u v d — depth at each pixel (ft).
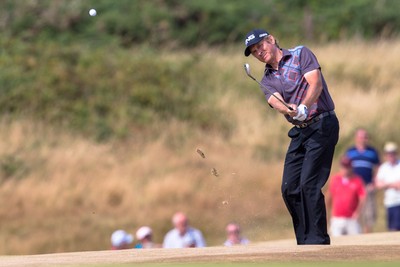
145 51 296.30
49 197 205.67
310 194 75.36
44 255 68.49
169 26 322.55
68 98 252.21
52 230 194.90
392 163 167.02
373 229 177.78
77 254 65.57
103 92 258.57
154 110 255.29
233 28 331.57
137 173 219.20
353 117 246.27
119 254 62.54
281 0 357.82
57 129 238.89
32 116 242.78
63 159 221.46
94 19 311.47
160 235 197.16
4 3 305.12
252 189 212.43
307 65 73.46
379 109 251.60
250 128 246.88
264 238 186.09
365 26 343.46
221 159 228.84
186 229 136.15
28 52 271.69
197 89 269.44
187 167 223.30
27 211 201.77
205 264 49.26
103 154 227.40
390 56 297.53
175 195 209.46
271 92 73.61
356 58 291.99
